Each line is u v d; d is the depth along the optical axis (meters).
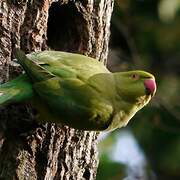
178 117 17.20
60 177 12.47
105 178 17.52
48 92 11.41
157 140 19.64
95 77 11.71
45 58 11.59
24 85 11.30
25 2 12.28
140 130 19.23
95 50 13.07
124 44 19.36
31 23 12.34
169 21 19.67
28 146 12.11
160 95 18.12
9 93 11.12
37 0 12.39
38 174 12.20
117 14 19.12
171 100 19.33
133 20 19.64
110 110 11.77
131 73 11.93
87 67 11.73
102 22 13.14
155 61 20.58
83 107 11.59
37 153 12.21
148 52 20.44
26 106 12.04
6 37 12.07
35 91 11.37
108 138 18.02
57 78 11.48
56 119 11.77
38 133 12.18
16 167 11.98
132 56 17.95
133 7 19.52
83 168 12.80
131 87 11.85
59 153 12.46
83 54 12.97
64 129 12.45
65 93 11.51
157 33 20.05
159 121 17.58
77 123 11.77
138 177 17.94
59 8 13.01
